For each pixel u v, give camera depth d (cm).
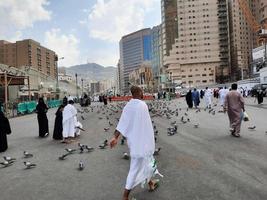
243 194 543
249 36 14962
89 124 1939
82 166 770
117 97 7550
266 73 5919
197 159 814
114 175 700
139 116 516
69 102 1273
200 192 560
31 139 1383
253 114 2086
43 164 850
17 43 11156
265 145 973
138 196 548
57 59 7288
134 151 512
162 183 618
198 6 14188
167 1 14475
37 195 590
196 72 14212
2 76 3256
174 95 7969
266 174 658
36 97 5638
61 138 1330
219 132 1291
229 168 714
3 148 1097
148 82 14400
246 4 14088
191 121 1767
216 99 5038
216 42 14238
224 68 14200
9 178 725
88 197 562
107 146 1077
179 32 14238
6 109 3048
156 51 16750
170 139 1160
